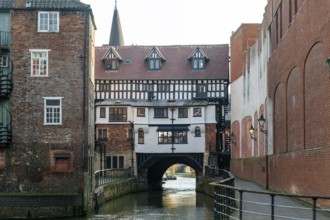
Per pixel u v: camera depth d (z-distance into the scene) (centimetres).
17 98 2469
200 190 4050
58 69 2480
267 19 2495
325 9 1345
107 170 3441
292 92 1867
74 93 2475
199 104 4334
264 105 2600
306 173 1608
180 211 2555
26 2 2514
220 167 4394
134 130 4344
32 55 2484
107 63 4522
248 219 1264
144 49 4738
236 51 3884
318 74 1458
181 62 4609
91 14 2589
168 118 4369
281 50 2091
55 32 2486
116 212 2528
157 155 4344
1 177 2438
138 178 4303
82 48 2488
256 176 2830
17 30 2486
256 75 2941
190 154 4341
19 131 2456
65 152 2448
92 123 2777
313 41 1495
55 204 2319
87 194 2431
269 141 2420
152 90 4466
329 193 1321
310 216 1327
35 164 2441
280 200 1773
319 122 1446
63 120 2462
